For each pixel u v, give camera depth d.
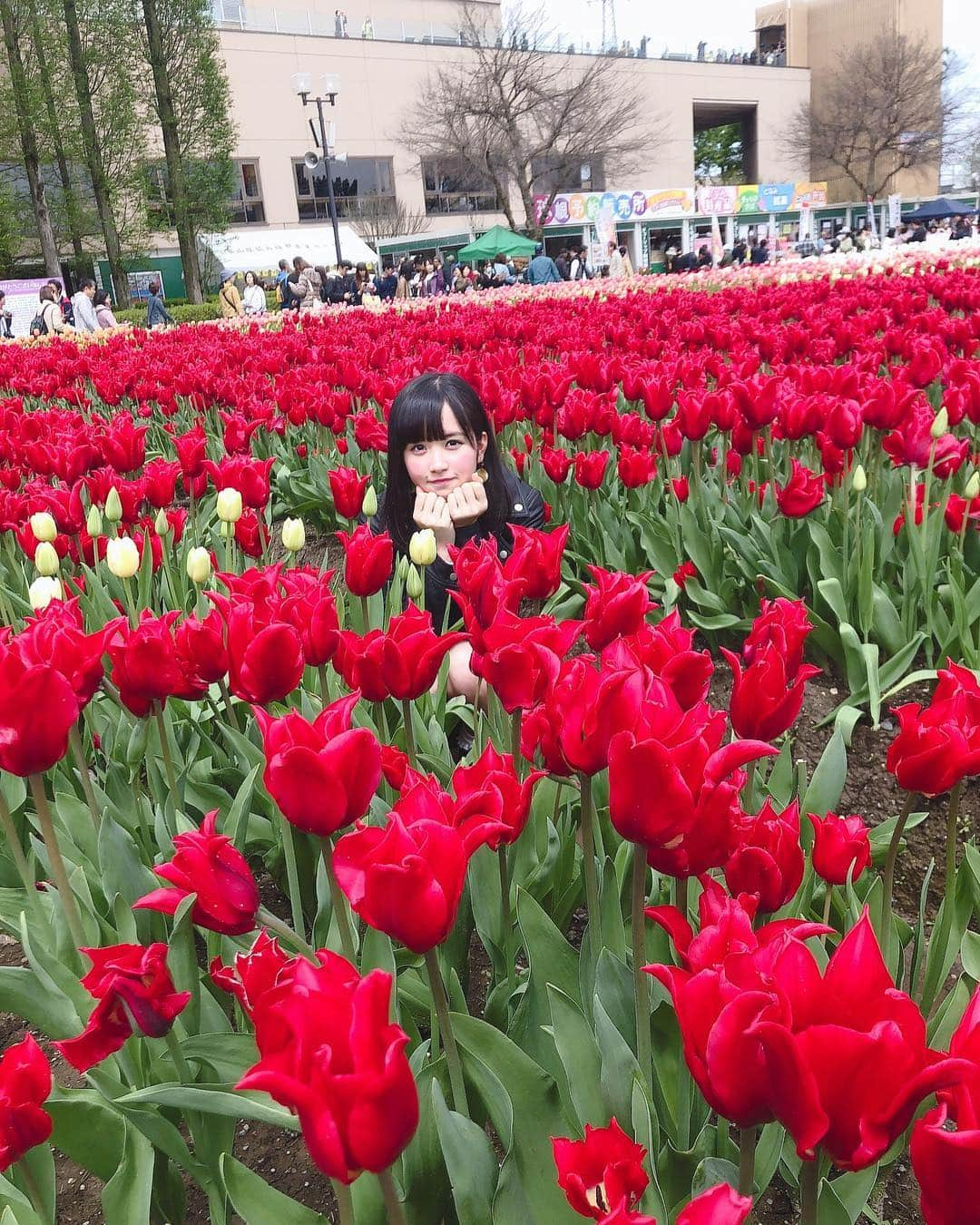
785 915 1.94
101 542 3.90
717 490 4.48
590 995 1.66
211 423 8.13
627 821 1.21
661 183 65.62
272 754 1.37
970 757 1.49
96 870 2.26
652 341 7.52
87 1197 2.02
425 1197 1.47
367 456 6.05
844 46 73.69
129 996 1.32
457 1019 1.45
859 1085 0.83
